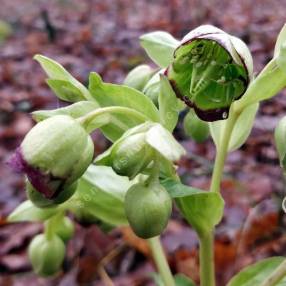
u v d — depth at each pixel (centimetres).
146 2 171
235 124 19
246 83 15
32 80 85
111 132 18
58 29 131
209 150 49
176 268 34
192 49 16
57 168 15
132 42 100
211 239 18
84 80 77
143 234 16
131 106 17
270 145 48
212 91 16
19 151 15
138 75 21
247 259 34
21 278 40
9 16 162
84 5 173
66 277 37
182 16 109
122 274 37
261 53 74
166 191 16
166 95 16
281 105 55
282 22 105
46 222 24
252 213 35
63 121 15
